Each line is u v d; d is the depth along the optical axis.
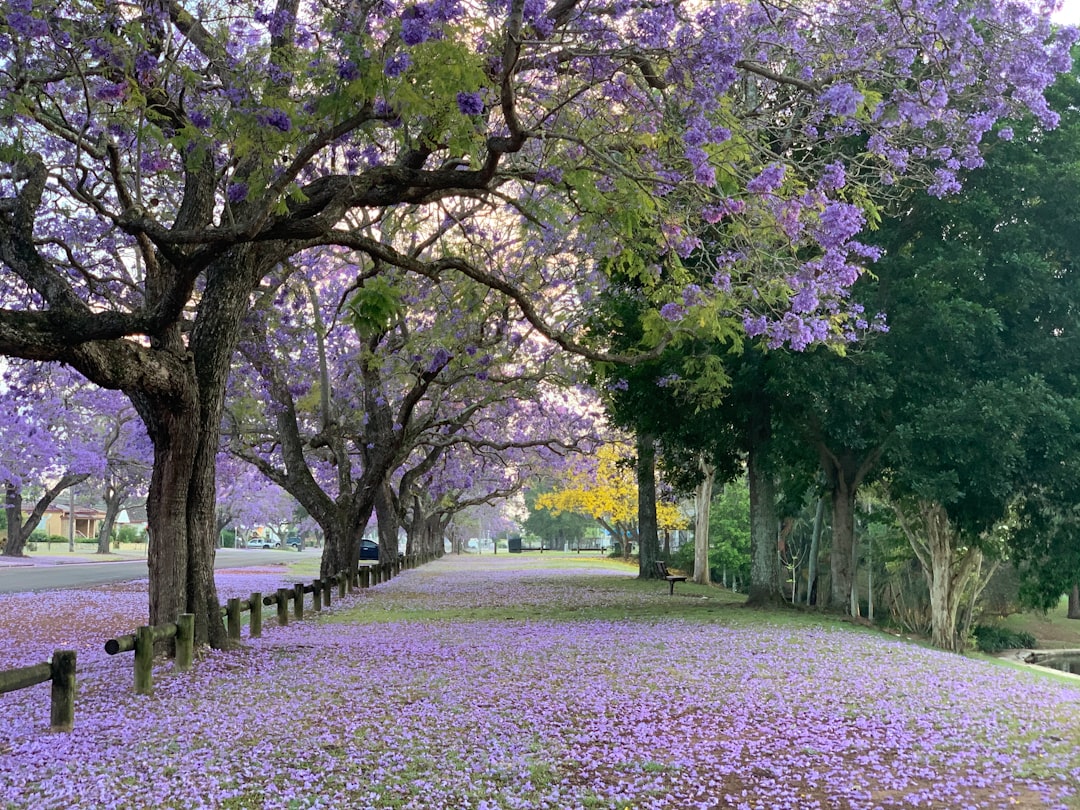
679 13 7.32
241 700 7.38
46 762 5.50
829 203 8.00
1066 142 14.12
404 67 6.04
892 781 5.43
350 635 12.20
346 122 6.94
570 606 17.27
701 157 7.31
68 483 40.59
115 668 9.10
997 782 5.45
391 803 4.79
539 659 9.80
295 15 8.20
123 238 13.09
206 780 5.11
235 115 6.79
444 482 33.44
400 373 18.27
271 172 7.30
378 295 6.71
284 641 11.33
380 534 27.25
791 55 7.90
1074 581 16.25
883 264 14.27
